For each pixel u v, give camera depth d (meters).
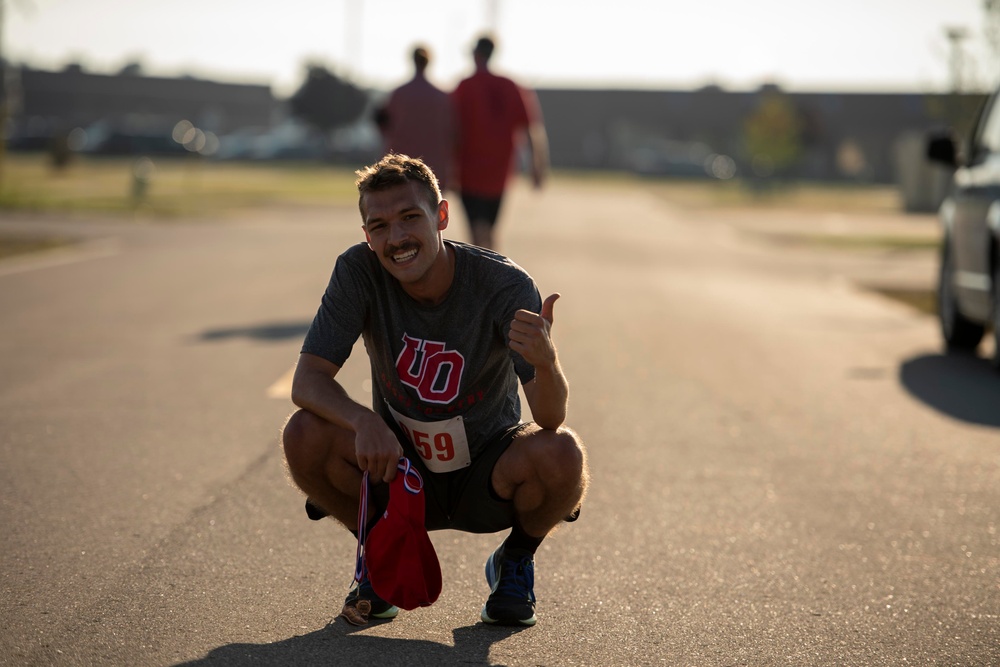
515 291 4.41
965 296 11.80
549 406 4.32
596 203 50.25
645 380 10.06
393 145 13.83
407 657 4.22
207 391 9.07
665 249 26.08
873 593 5.08
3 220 26.36
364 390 9.30
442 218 4.36
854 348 12.34
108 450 7.28
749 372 10.62
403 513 4.23
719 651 4.38
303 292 15.29
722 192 67.31
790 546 5.72
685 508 6.34
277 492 6.43
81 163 67.12
